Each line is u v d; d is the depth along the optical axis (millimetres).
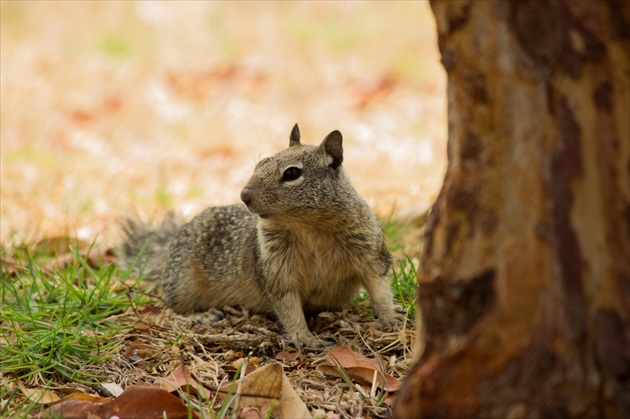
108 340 10031
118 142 22812
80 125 24172
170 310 11773
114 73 28656
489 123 6168
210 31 32688
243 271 11508
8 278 12164
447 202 6441
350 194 10594
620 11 6004
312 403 8523
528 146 5988
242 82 27531
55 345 9453
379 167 19750
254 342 10273
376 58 29156
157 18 34281
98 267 13273
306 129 23312
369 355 9945
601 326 5840
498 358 6066
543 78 5934
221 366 9469
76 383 9031
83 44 31578
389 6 35312
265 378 8086
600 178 5938
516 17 6000
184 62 29500
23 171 20000
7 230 15797
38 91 26750
